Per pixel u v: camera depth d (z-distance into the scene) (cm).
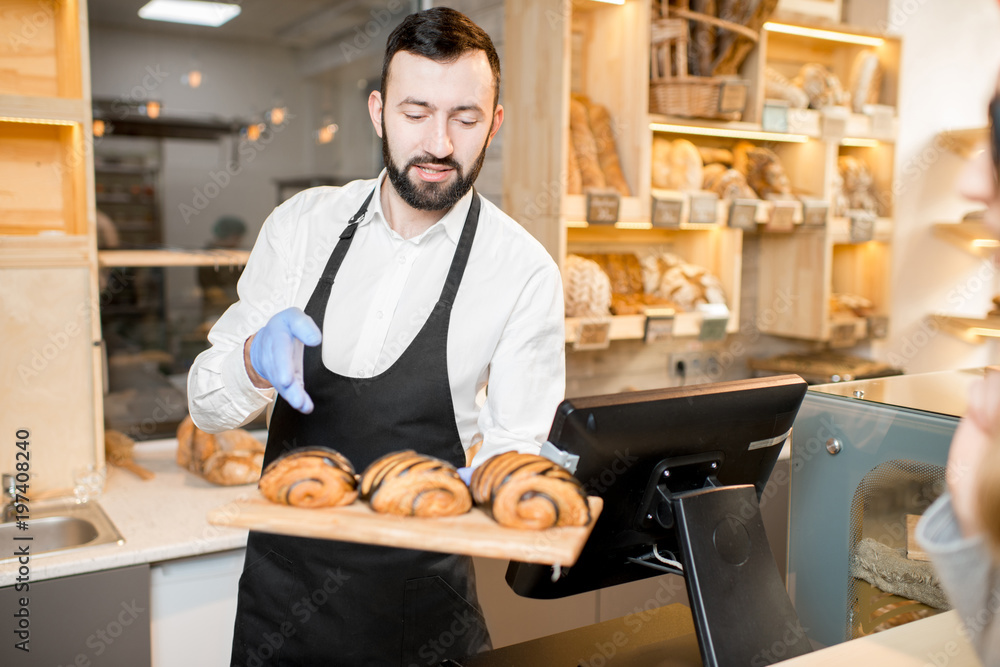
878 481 102
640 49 212
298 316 87
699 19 215
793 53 270
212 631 156
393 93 105
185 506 170
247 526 70
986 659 58
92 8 356
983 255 281
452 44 102
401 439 120
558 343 128
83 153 178
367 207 127
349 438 120
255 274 133
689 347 263
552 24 196
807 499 110
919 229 274
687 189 227
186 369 268
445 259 127
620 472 78
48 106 172
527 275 126
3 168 191
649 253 253
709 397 80
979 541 52
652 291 237
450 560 121
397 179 110
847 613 105
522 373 123
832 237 251
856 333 262
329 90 423
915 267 276
